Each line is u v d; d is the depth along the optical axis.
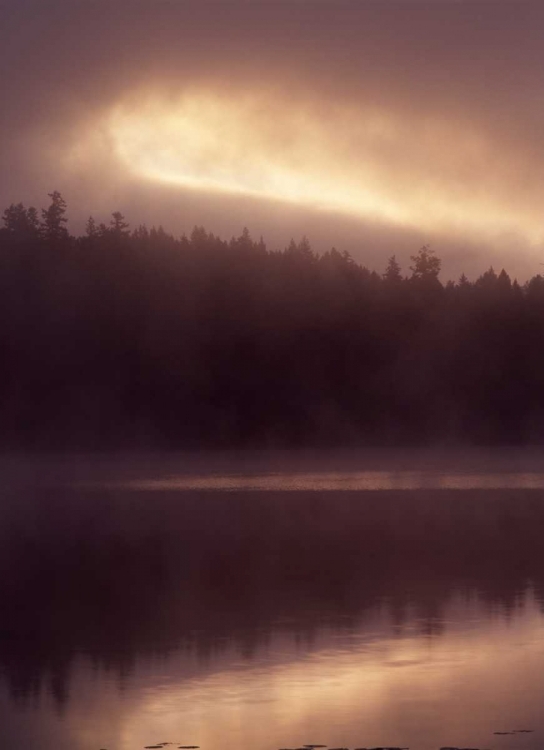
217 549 43.56
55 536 48.91
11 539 47.78
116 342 174.12
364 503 65.88
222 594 32.53
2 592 33.28
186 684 21.69
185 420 168.88
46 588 34.03
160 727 18.98
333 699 20.42
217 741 18.22
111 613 29.62
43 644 25.67
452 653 23.84
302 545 44.59
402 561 39.41
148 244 194.88
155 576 36.38
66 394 166.25
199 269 189.50
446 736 18.22
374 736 18.28
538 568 37.22
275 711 19.72
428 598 31.08
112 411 165.62
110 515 59.31
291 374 181.00
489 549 42.75
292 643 25.23
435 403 183.38
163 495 74.62
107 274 184.62
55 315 174.75
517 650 24.05
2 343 169.88
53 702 20.53
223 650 24.66
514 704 19.92
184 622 28.09
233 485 85.38
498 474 99.94
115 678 22.28
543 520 54.53
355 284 195.75
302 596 31.91
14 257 185.38
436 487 80.56
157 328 177.25
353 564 38.72
